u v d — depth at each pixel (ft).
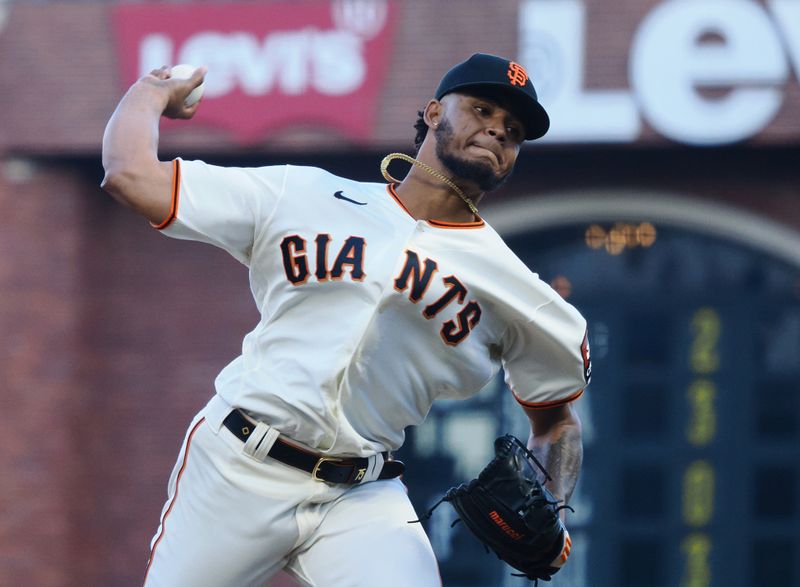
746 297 143.43
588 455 145.59
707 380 144.15
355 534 37.40
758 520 143.64
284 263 35.88
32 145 132.16
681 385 144.46
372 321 35.83
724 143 126.72
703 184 137.08
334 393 35.91
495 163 36.70
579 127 127.54
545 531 37.55
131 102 35.96
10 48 132.26
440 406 144.36
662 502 144.66
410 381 37.14
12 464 134.51
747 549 143.54
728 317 143.74
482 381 38.73
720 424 144.15
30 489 134.21
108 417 137.69
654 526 144.66
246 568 37.50
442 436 144.05
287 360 36.14
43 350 135.03
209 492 37.14
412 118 128.26
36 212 135.33
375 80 128.67
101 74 131.64
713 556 143.84
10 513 134.00
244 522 36.86
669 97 126.62
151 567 38.19
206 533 37.19
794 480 142.92
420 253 36.14
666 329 144.56
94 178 136.98
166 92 36.50
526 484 37.42
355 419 37.09
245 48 129.49
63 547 134.21
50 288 135.44
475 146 36.50
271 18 129.39
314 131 129.29
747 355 143.74
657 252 143.54
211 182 35.68
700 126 126.52
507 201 138.10
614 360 145.18
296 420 36.09
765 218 136.77
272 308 36.55
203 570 37.29
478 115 36.60
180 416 137.59
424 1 128.36
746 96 126.11
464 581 143.95
